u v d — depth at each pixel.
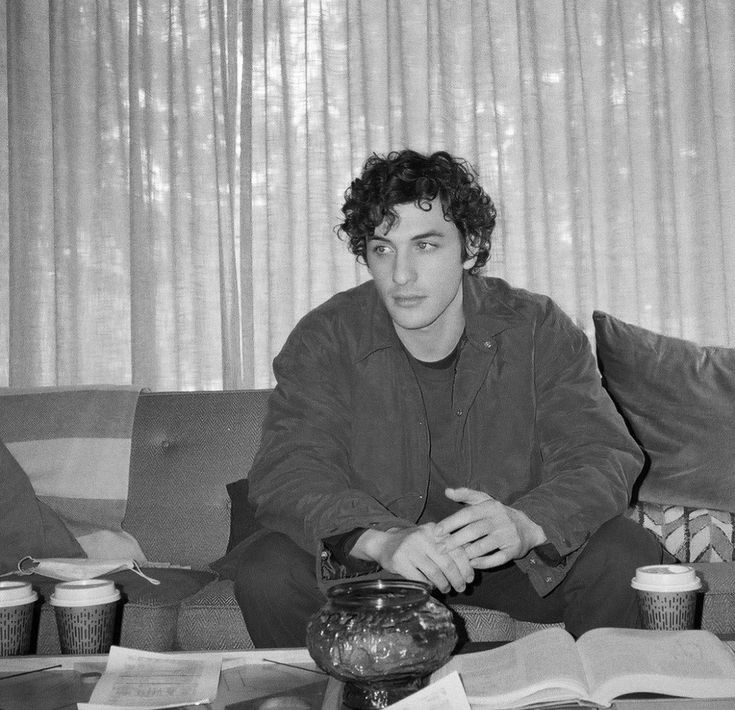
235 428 2.12
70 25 2.77
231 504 2.01
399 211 1.46
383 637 0.96
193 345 2.70
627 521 1.46
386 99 2.72
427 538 1.23
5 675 1.10
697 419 1.99
